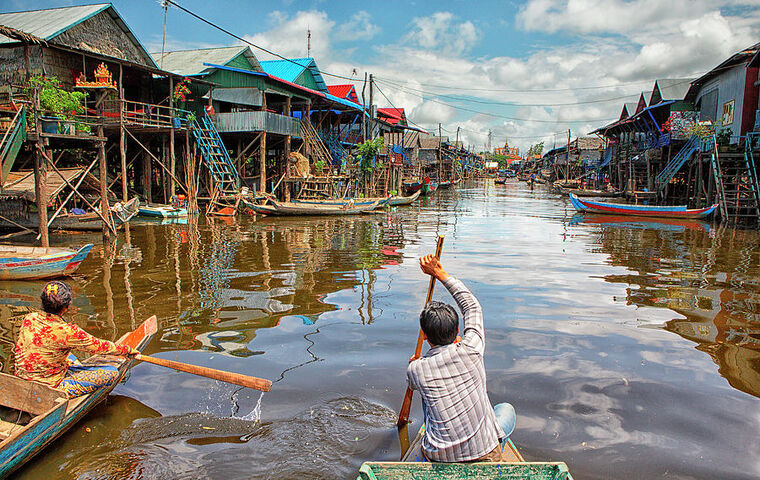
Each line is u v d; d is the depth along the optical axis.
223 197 23.09
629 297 8.61
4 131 13.57
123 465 3.85
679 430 4.31
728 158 22.59
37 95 11.96
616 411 4.62
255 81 25.91
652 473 3.71
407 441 4.14
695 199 25.30
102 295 8.50
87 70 21.27
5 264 9.29
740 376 5.40
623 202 33.28
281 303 8.03
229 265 11.20
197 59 27.06
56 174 15.26
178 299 8.26
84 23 21.14
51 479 3.68
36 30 19.88
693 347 6.25
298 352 5.95
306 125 29.91
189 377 5.33
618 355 5.96
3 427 4.14
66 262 9.69
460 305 3.67
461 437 3.19
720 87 26.42
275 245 14.34
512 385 5.12
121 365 4.83
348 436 4.21
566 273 10.61
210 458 3.93
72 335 4.39
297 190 28.45
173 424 4.41
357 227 19.33
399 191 39.59
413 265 11.41
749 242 15.75
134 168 25.62
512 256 12.74
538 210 28.47
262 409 4.64
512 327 6.95
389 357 5.79
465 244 14.88
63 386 4.40
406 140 60.16
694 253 13.52
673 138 28.41
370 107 32.41
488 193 48.72
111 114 19.41
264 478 3.69
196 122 23.44
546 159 91.19
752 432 4.29
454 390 3.22
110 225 14.91
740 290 9.20
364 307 7.83
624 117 42.34
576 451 3.98
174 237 15.74
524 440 4.13
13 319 7.33
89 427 4.38
